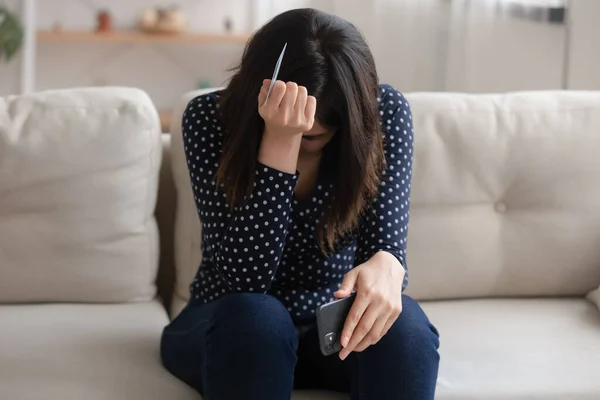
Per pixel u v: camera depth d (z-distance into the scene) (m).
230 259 1.15
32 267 1.47
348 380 1.19
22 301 1.50
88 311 1.48
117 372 1.25
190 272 1.58
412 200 1.56
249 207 1.13
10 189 1.45
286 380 1.06
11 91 3.27
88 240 1.48
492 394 1.23
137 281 1.53
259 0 3.37
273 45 1.11
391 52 2.88
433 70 2.74
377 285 1.09
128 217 1.50
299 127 1.07
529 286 1.60
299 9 1.15
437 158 1.56
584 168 1.58
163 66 3.42
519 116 1.60
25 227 1.46
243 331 1.05
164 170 1.67
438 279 1.57
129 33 3.17
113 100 1.51
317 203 1.23
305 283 1.27
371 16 2.98
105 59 3.38
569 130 1.59
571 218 1.58
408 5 2.80
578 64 2.41
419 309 1.16
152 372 1.26
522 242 1.58
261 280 1.15
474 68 2.56
